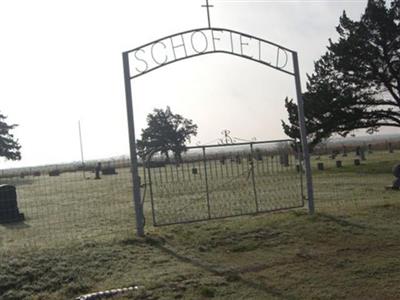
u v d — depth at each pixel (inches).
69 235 428.8
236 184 841.5
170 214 534.0
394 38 1227.2
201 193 748.0
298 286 262.2
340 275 276.2
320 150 2204.7
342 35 1290.6
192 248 350.0
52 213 652.1
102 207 670.5
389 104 1277.1
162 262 315.6
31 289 275.3
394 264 289.7
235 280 278.1
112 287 269.0
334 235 365.7
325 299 241.4
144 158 446.0
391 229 375.2
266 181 847.7
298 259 312.8
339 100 1246.9
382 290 248.5
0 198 598.9
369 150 2297.0
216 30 428.5
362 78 1270.9
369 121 1285.7
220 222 432.8
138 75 403.9
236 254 332.8
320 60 1321.4
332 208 470.0
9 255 325.4
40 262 308.8
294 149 577.6
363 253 317.1
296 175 917.2
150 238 369.4
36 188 1270.9
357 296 242.5
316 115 1288.1
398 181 652.1
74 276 290.0
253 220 430.0
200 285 269.1
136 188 388.8
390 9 1246.3
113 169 1855.3
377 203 492.4
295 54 453.7
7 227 545.3
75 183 1375.5
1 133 2760.8
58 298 262.4
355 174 993.5
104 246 346.9
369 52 1237.1
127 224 479.5
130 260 318.7
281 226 397.7
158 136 3250.5
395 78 1262.3
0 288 274.7
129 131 395.2
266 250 338.6
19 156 2800.2
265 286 265.1
